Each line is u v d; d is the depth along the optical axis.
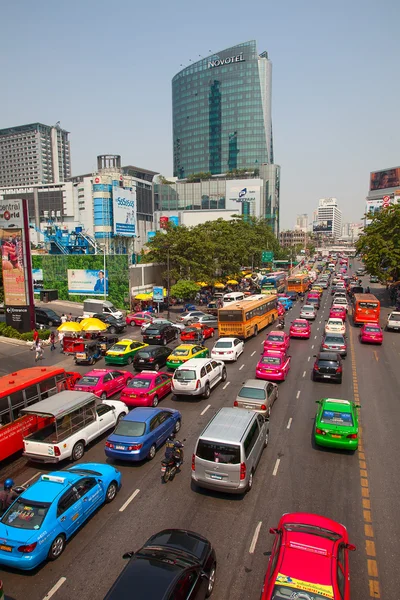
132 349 29.34
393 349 32.38
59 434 14.52
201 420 18.45
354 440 14.59
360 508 11.66
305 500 12.06
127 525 11.11
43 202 129.75
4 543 9.37
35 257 62.00
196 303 61.91
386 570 9.33
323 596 6.82
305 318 46.56
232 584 8.91
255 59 180.38
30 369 18.91
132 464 14.79
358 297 44.62
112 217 78.94
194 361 22.27
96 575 9.33
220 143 189.88
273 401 19.53
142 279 55.81
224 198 157.88
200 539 8.95
